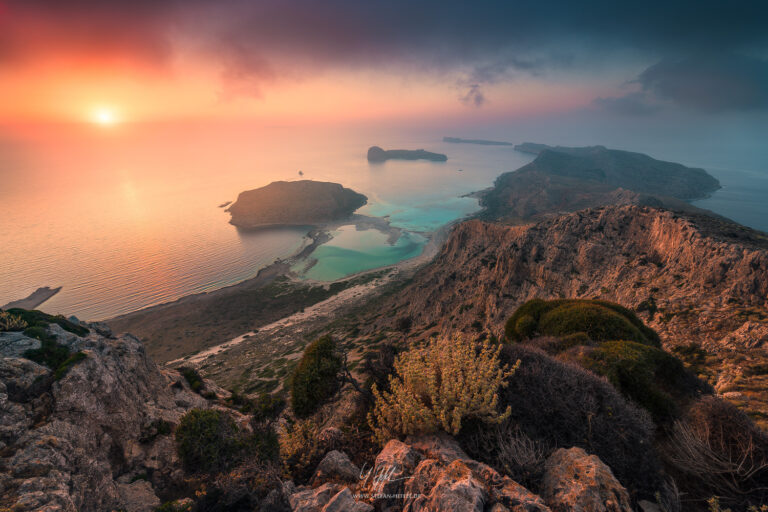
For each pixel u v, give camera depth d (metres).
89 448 16.22
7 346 17.59
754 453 5.09
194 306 191.50
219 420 15.14
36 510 9.48
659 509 4.82
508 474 4.94
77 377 17.55
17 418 14.25
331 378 10.20
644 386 8.27
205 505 7.56
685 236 42.75
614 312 15.46
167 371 33.41
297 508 5.17
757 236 39.22
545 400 5.91
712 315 27.95
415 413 5.70
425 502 4.30
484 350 6.78
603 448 5.37
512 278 70.44
